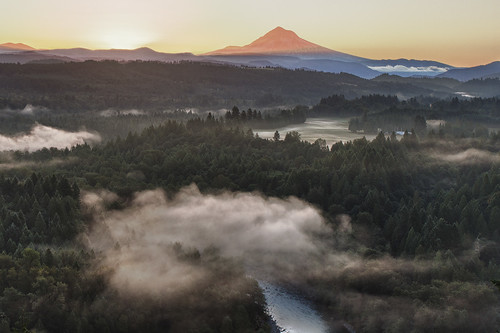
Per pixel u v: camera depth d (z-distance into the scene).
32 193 190.00
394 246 173.00
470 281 139.75
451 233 158.00
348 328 143.25
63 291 125.81
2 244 145.00
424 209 187.38
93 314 126.69
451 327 126.12
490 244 156.88
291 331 141.25
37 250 143.62
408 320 133.75
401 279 150.25
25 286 124.81
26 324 115.50
